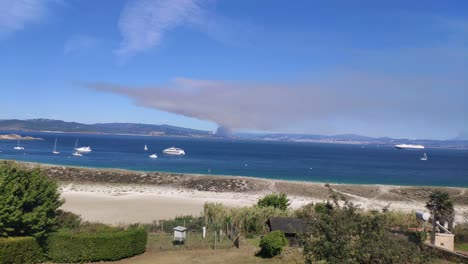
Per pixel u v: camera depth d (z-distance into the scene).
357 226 16.97
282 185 89.06
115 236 32.62
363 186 91.81
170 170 133.62
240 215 45.06
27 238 29.94
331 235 16.95
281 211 47.00
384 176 141.50
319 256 17.48
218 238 39.78
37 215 30.53
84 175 91.56
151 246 36.28
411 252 16.55
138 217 54.09
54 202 33.28
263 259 32.47
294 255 31.58
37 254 30.84
